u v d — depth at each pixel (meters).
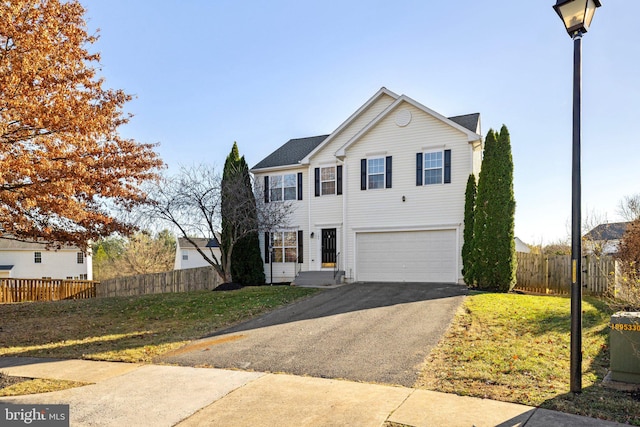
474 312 10.29
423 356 7.10
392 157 17.75
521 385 5.59
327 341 8.33
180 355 7.86
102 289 22.89
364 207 18.14
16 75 8.43
